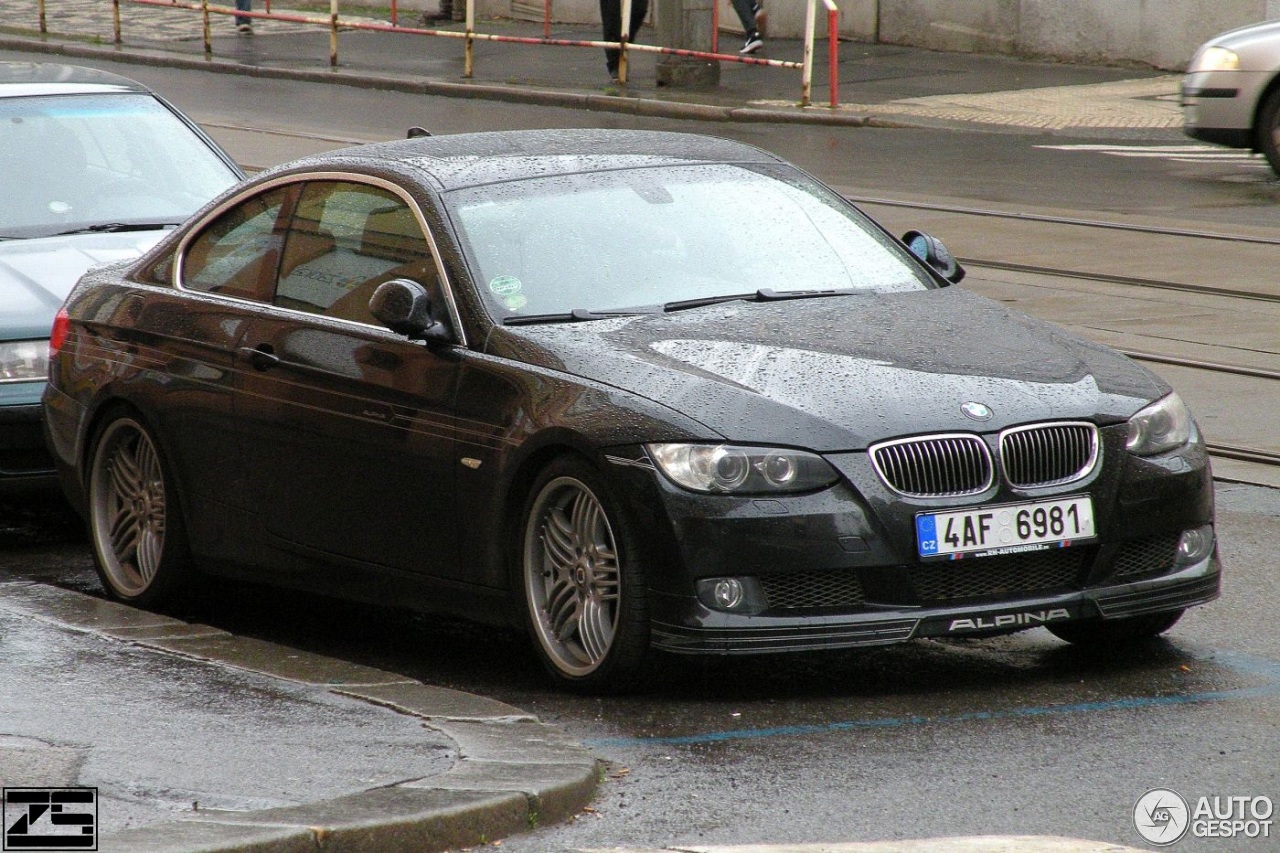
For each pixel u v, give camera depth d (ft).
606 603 61.11
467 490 63.82
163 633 68.03
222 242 76.64
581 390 61.16
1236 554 77.25
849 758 54.85
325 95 264.31
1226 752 54.65
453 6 348.18
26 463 86.17
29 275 89.45
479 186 70.33
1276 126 178.91
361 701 58.13
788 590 58.70
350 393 67.72
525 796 49.01
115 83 107.24
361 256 70.54
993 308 69.62
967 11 292.40
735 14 319.47
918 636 59.00
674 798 51.57
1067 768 53.47
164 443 74.90
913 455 59.06
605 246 68.95
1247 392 103.76
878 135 221.46
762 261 70.49
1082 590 61.11
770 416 59.00
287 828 45.52
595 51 305.53
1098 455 61.00
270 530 71.46
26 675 60.54
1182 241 146.72
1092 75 269.64
